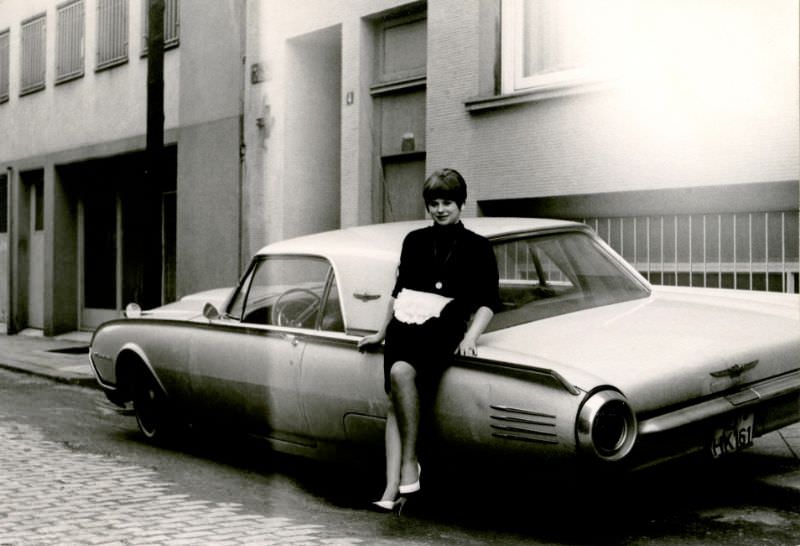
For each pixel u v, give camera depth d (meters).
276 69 14.06
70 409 9.21
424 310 4.61
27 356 14.34
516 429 4.27
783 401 4.80
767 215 8.74
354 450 5.26
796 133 8.35
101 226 18.64
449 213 4.71
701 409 4.36
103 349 7.49
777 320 5.12
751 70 8.62
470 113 11.11
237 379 5.97
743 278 8.91
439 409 4.59
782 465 5.82
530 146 10.51
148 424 7.20
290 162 14.05
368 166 12.70
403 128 12.35
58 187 19.19
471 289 4.62
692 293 5.74
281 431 5.79
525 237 5.32
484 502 5.28
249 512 5.14
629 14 9.58
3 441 7.39
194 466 6.46
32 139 19.98
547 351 4.43
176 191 16.70
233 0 14.86
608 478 4.12
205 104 15.45
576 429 4.05
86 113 18.22
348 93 12.79
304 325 5.56
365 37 12.67
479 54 11.01
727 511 4.95
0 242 21.42
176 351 6.62
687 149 9.11
